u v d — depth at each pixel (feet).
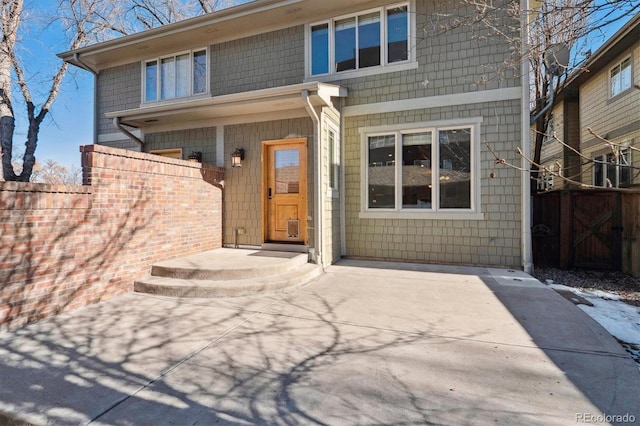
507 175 21.11
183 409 7.45
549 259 22.70
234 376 8.82
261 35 26.76
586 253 21.50
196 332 11.69
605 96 31.60
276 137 23.09
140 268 17.12
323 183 21.06
